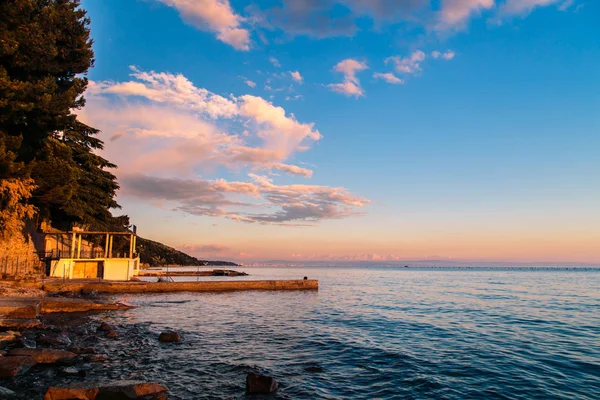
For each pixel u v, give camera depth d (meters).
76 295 32.25
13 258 37.62
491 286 68.31
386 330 21.31
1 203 32.41
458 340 18.48
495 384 11.64
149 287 42.66
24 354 12.01
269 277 109.75
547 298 43.31
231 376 11.99
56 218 51.50
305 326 22.28
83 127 58.00
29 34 26.98
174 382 11.21
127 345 15.78
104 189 60.84
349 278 107.06
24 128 30.00
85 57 34.97
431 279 101.50
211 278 93.06
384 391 10.95
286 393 10.58
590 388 11.30
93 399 8.91
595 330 21.58
